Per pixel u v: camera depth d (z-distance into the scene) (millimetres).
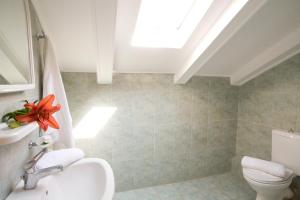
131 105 2057
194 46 1679
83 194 1041
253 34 1573
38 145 926
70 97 1860
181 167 2340
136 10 1238
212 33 1456
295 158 1649
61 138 1296
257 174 1612
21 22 864
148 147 2172
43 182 868
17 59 801
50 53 1218
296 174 1646
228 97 2473
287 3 1286
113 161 2055
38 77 1181
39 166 868
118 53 1668
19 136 605
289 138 1698
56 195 941
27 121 688
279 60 1923
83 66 1738
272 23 1467
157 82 2133
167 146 2252
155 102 2146
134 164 2139
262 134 2184
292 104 1855
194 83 2293
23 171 877
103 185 949
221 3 1286
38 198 739
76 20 1206
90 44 1419
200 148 2404
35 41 1110
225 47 1722
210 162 2477
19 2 843
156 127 2178
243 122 2445
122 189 2123
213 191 2129
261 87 2182
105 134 1996
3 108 707
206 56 1658
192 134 2346
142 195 2049
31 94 1035
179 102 2246
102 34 1179
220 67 2143
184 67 1918
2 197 686
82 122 1912
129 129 2076
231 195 2045
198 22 1429
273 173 1564
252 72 2102
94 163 1137
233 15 1254
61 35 1312
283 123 1945
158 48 1651
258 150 2232
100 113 1957
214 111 2420
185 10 1535
